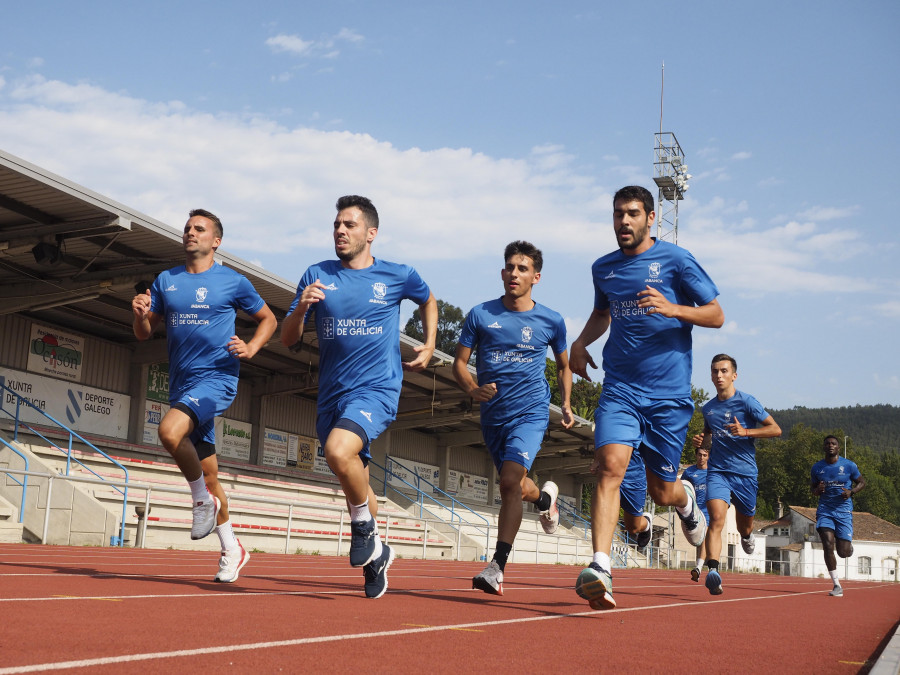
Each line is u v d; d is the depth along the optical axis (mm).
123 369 23141
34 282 17359
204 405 5555
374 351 5195
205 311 5750
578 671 2900
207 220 5855
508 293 6652
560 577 12000
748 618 5926
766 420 9234
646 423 5148
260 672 2488
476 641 3518
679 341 5188
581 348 5656
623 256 5285
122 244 15812
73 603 4039
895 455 140500
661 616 5531
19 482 15664
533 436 6508
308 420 29375
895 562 75688
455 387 27828
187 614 3834
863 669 3363
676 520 56281
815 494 12281
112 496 16281
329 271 5305
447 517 29906
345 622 3908
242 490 23094
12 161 12289
